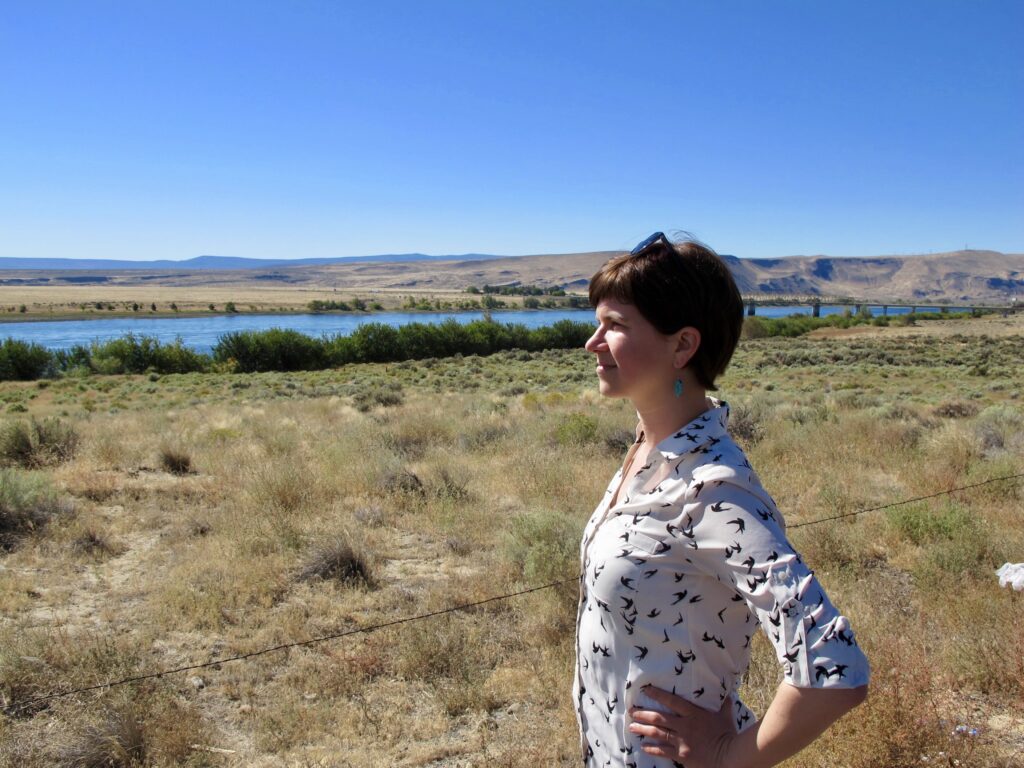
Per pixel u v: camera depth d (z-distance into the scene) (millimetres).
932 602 5441
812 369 40469
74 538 7461
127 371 49812
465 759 3896
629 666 1358
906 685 3723
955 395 25891
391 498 8883
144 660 4898
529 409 18578
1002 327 88750
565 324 69938
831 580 6020
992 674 4230
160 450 11508
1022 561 6309
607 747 1418
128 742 3902
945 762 3301
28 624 5484
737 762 1227
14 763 3771
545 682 4598
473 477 10141
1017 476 8797
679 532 1290
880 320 97938
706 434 1336
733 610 1324
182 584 6133
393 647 5121
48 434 12133
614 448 11680
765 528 1231
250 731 4199
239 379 42469
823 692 1132
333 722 4246
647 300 1359
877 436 11984
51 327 112062
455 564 6879
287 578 6426
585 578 1516
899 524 7145
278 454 11742
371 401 22375
